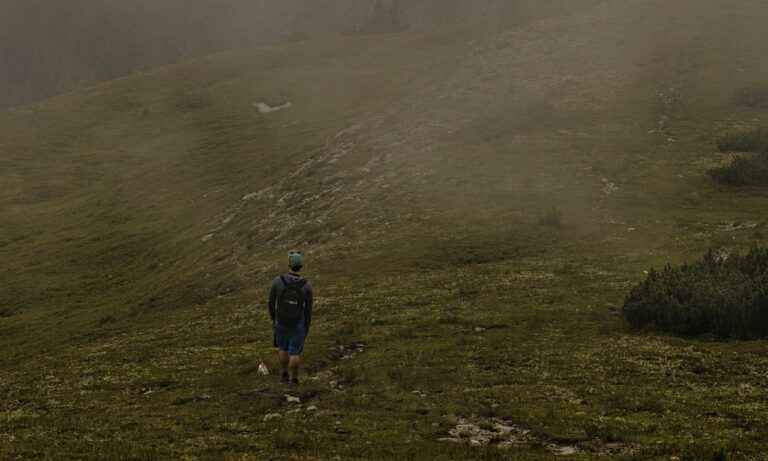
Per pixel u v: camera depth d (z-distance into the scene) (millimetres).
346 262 38469
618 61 78375
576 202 43281
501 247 36812
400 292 30484
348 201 54250
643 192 43531
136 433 14492
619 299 26297
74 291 58719
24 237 79375
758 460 11328
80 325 44656
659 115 61125
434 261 36156
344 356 21719
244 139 105875
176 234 66500
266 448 13031
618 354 19391
